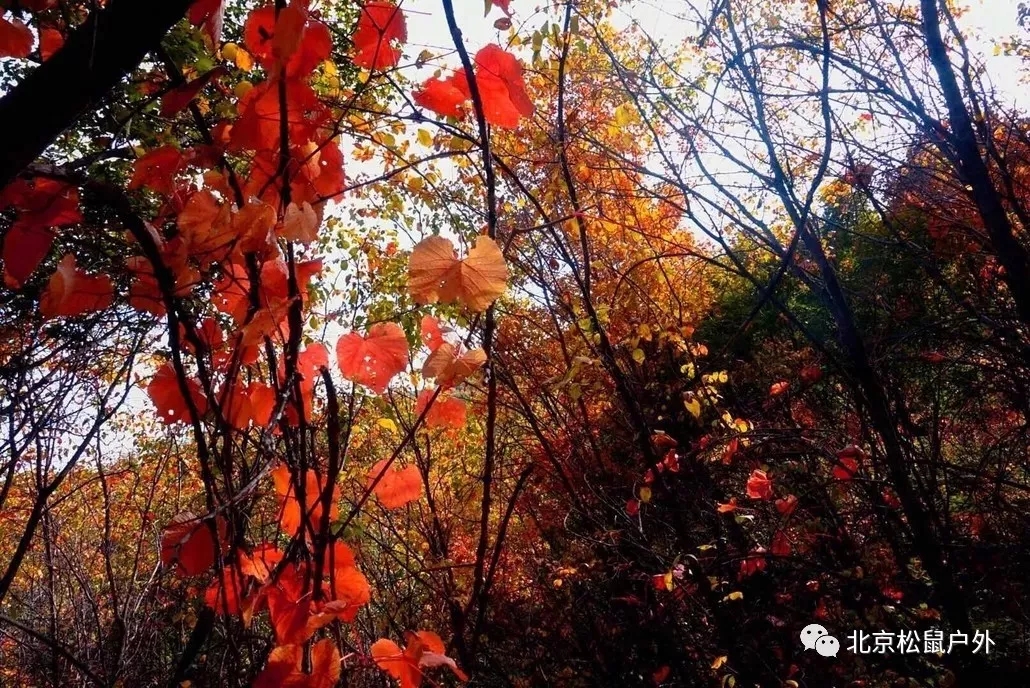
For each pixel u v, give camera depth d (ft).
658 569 14.29
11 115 2.50
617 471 16.16
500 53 3.62
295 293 3.22
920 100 11.46
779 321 19.31
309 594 3.21
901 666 13.00
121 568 13.69
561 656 17.90
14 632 13.17
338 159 3.53
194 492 13.41
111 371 9.06
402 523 13.88
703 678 14.58
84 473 14.14
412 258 3.20
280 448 4.06
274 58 2.93
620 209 13.47
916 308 14.82
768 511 13.47
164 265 2.95
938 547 11.24
